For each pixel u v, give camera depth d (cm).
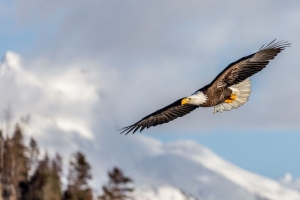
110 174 5303
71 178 5350
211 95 2084
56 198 5181
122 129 2139
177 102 2131
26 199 5309
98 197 5297
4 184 5359
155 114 2144
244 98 2084
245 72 2075
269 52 2067
